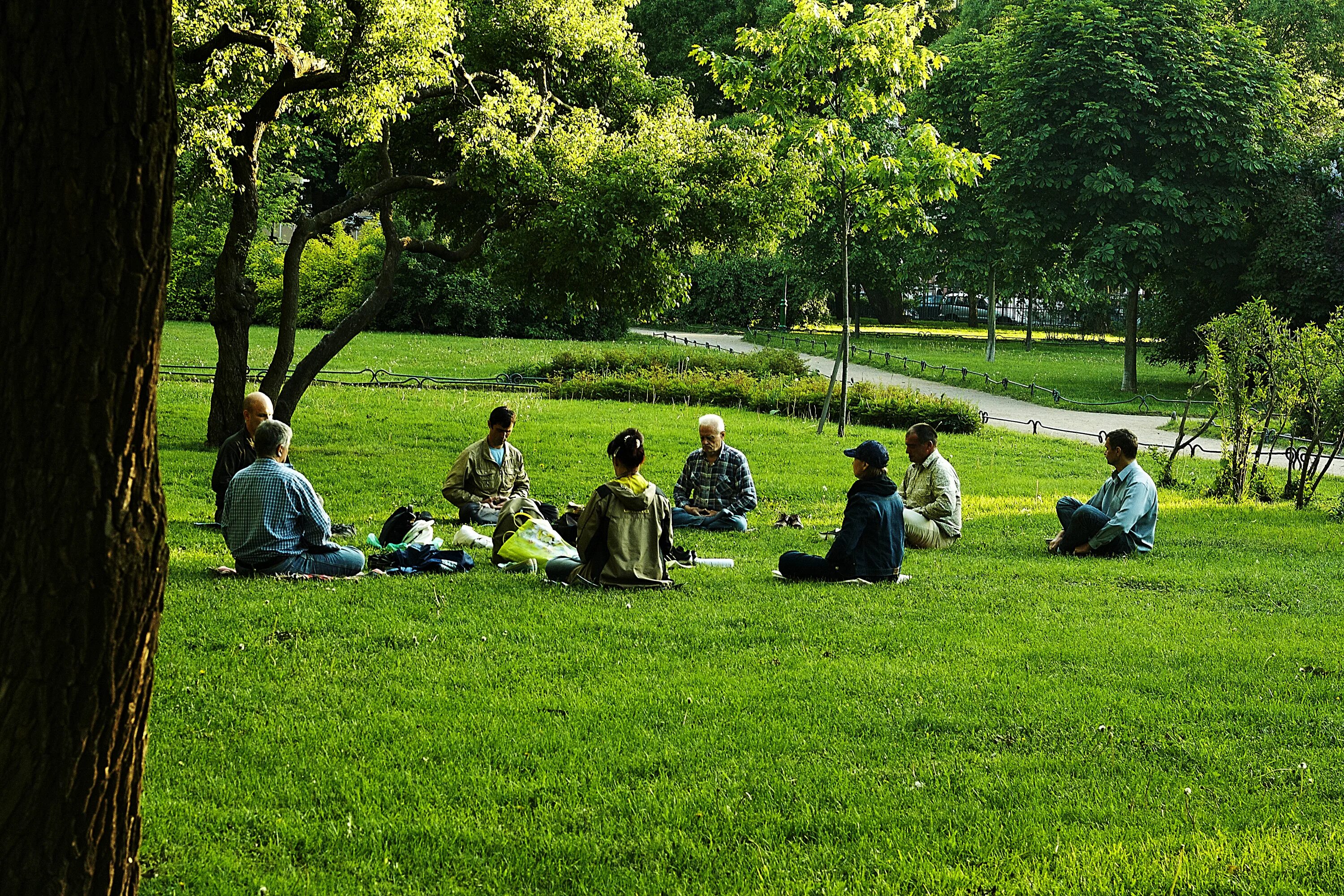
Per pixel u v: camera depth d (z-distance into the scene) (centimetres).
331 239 5031
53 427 250
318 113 1783
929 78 2064
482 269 2331
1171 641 728
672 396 2867
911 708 581
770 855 416
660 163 1725
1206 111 3478
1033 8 3844
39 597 252
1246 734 553
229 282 1636
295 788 464
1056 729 557
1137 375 4284
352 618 725
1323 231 3503
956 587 899
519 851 416
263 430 858
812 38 1970
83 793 261
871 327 7025
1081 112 3538
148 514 268
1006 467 2038
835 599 833
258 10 1474
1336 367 1520
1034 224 3731
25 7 240
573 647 680
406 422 2127
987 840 430
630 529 855
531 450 1884
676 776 489
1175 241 3600
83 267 247
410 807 450
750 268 6525
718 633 721
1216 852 418
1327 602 868
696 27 6172
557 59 1983
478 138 1714
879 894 387
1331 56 4309
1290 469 1589
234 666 619
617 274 1798
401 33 1500
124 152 249
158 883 384
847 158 2044
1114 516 1095
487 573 909
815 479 1734
